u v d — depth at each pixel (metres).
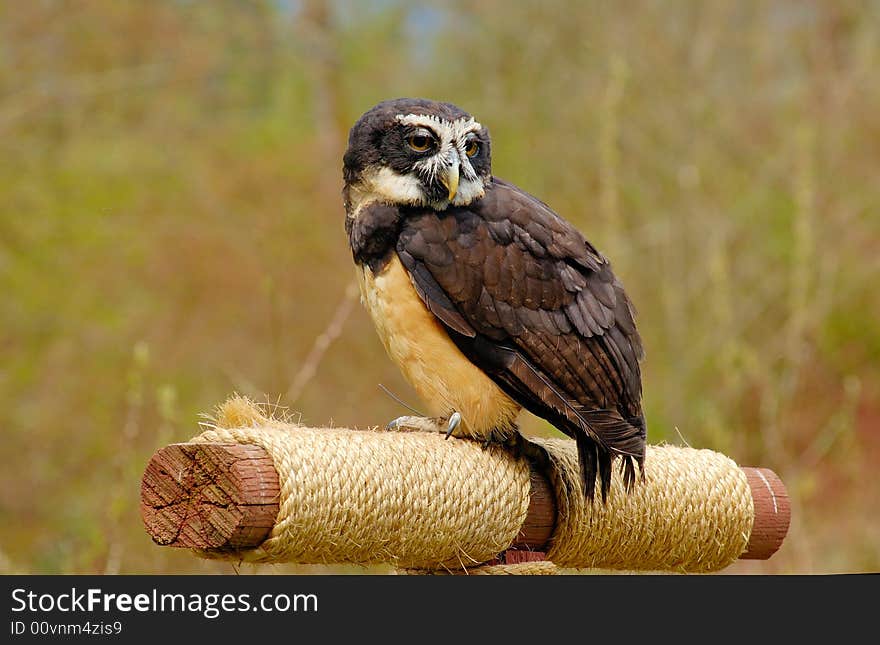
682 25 16.83
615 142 12.98
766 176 16.20
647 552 6.14
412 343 5.93
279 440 4.95
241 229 16.64
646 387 13.88
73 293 16.23
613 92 12.38
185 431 12.64
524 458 5.84
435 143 5.93
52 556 11.95
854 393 12.35
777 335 14.88
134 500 9.86
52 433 14.76
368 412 14.45
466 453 5.61
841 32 17.81
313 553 5.03
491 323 5.82
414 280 5.86
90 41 17.59
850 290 16.30
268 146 18.53
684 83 16.55
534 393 5.77
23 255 16.30
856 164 16.95
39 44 17.25
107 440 14.15
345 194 6.29
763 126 17.05
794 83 17.56
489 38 18.06
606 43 16.86
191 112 19.11
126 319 15.88
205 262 16.23
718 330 13.68
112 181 17.28
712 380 13.66
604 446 5.71
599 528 5.93
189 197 17.27
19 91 16.98
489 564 6.02
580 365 5.88
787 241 15.52
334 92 19.81
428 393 5.96
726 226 15.49
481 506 5.51
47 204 16.55
